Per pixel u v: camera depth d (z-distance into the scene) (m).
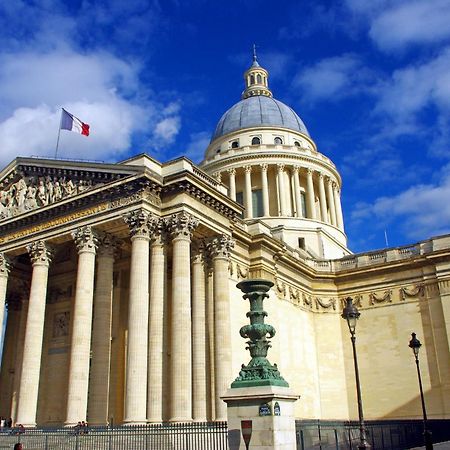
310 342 87.19
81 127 71.12
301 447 33.62
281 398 27.45
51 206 63.38
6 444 49.38
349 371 87.88
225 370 59.78
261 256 75.25
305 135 125.00
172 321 55.44
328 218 117.06
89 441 44.69
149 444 42.41
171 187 59.19
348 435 44.19
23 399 58.31
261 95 137.12
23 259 76.00
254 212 112.44
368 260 92.00
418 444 57.56
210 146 127.56
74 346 55.75
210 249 64.75
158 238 58.41
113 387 66.06
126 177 58.44
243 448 26.88
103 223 59.44
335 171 121.19
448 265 83.19
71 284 75.81
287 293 83.00
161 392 53.56
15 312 81.62
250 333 29.75
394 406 82.62
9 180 71.69
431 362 81.69
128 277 70.31
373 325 88.06
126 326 68.69
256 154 113.88
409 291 86.31
